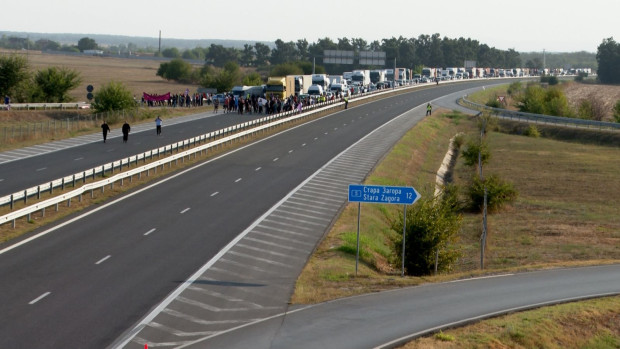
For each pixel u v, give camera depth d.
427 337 24.70
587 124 115.12
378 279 32.94
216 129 91.50
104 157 66.88
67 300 27.69
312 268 34.06
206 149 73.00
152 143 77.38
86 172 51.72
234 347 23.39
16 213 39.47
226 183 56.56
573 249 46.38
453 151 99.88
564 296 31.16
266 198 51.22
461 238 50.97
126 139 77.88
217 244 37.88
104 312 26.42
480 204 60.81
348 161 71.12
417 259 37.44
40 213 43.78
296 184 57.38
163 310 26.92
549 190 69.81
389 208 54.03
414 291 31.09
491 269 38.94
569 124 117.88
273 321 26.17
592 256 44.06
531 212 60.12
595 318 28.38
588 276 35.41
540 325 26.64
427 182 69.75
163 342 23.59
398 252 37.72
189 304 27.83
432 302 29.31
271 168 64.94
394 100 157.88
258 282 31.36
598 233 51.78
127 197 49.78
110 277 31.11
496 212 60.47
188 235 39.62
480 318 27.08
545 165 84.88
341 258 36.56
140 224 41.84
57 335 23.81
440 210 39.00
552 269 36.97
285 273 33.06
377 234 44.88
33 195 48.38
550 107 141.12
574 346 25.91
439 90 197.62
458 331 25.52
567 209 61.12
